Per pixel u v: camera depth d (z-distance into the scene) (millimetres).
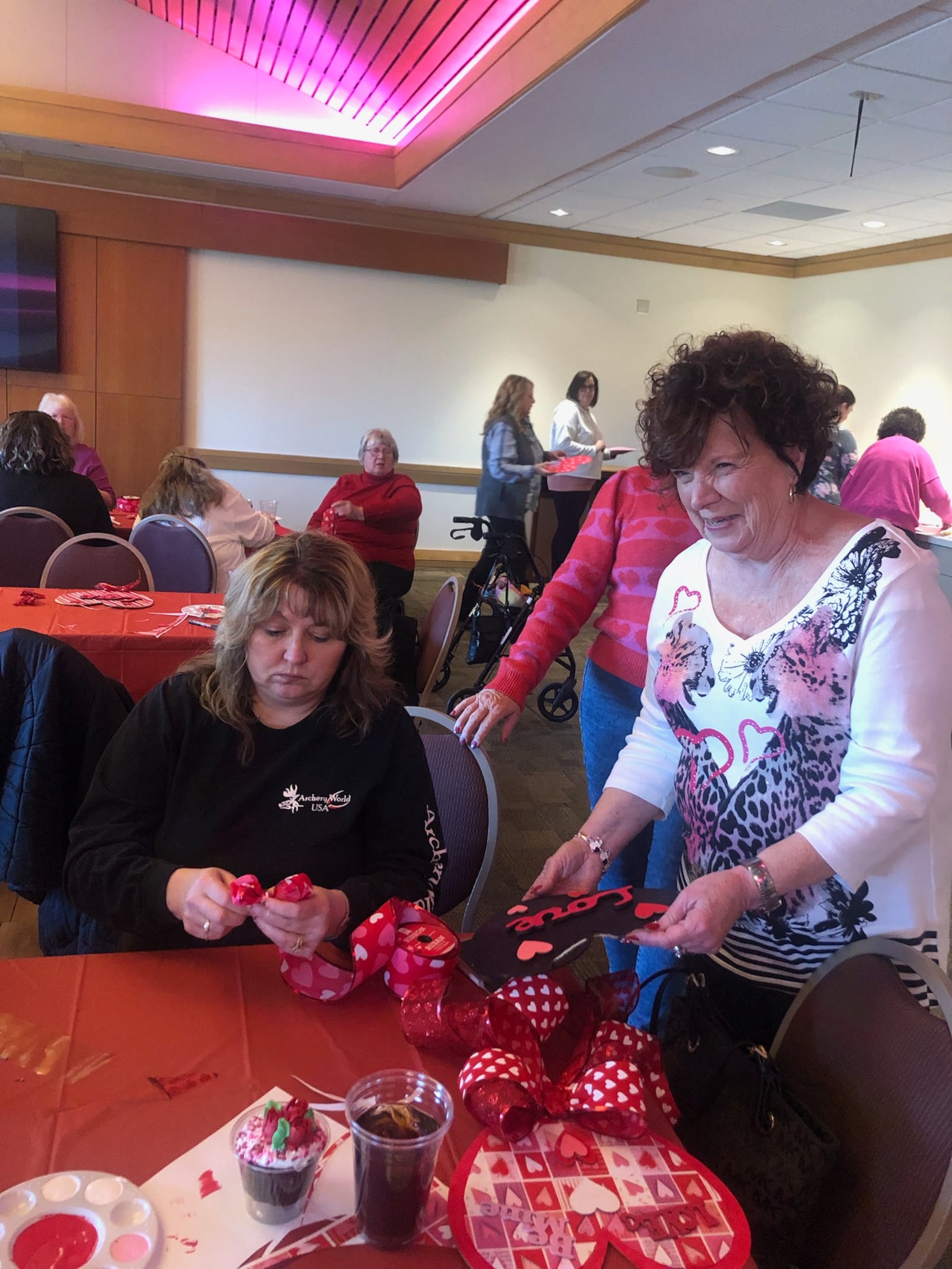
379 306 7504
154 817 1314
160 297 6980
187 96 6406
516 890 2857
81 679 1713
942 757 1109
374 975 1123
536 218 7289
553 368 8016
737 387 1077
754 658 1199
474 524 5227
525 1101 889
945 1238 858
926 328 6973
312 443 7609
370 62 5684
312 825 1313
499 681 1754
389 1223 749
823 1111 1042
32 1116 867
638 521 1823
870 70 3811
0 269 6547
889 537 1129
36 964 1108
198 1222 765
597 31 3539
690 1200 849
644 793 1386
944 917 1167
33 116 5910
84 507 3699
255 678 1280
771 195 5934
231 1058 971
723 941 1171
